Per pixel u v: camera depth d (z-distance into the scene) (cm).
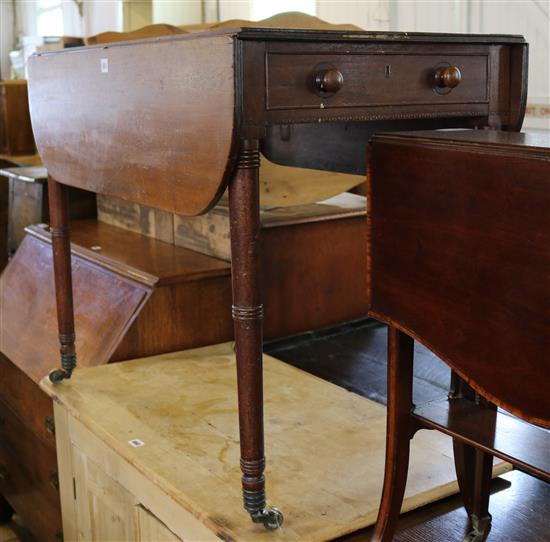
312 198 266
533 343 118
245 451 154
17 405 305
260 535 153
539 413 118
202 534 171
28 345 291
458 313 130
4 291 336
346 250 285
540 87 268
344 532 156
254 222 147
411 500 170
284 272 271
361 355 266
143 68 167
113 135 184
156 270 264
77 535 243
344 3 345
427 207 133
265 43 141
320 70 149
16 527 351
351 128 200
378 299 146
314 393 225
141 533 198
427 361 260
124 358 252
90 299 279
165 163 163
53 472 276
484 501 165
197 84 149
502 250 121
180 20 463
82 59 195
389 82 159
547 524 173
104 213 355
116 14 591
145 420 208
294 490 171
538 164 114
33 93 228
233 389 229
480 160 123
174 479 176
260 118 143
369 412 212
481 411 151
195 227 290
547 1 261
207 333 267
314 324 282
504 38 175
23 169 384
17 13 864
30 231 343
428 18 302
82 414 213
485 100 177
